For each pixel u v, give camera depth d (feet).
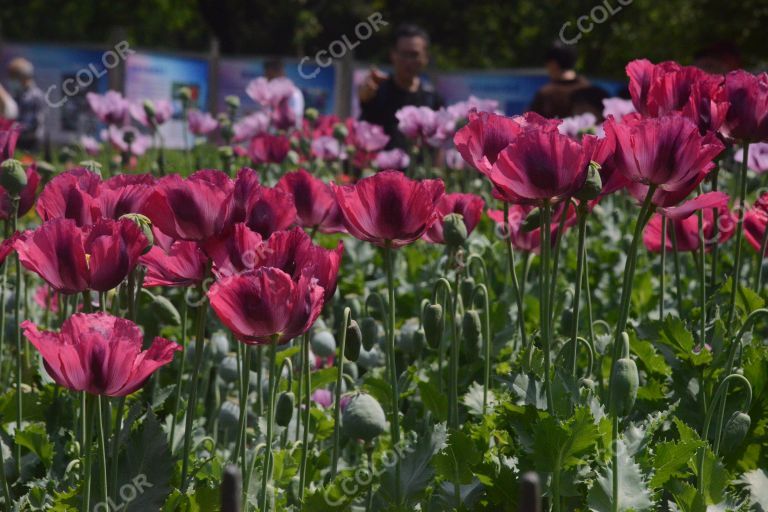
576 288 9.21
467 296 12.16
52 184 9.22
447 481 9.01
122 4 134.92
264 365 14.51
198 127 30.58
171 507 8.55
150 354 7.40
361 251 22.53
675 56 80.79
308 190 11.48
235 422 12.64
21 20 135.95
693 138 8.40
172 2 135.54
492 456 9.40
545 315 8.84
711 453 8.87
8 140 11.59
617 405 8.14
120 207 9.32
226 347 13.89
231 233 8.43
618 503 8.16
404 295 18.67
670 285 19.61
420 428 12.12
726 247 22.71
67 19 136.15
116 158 29.12
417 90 33.30
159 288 18.89
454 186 30.25
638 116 10.84
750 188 17.71
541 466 8.27
